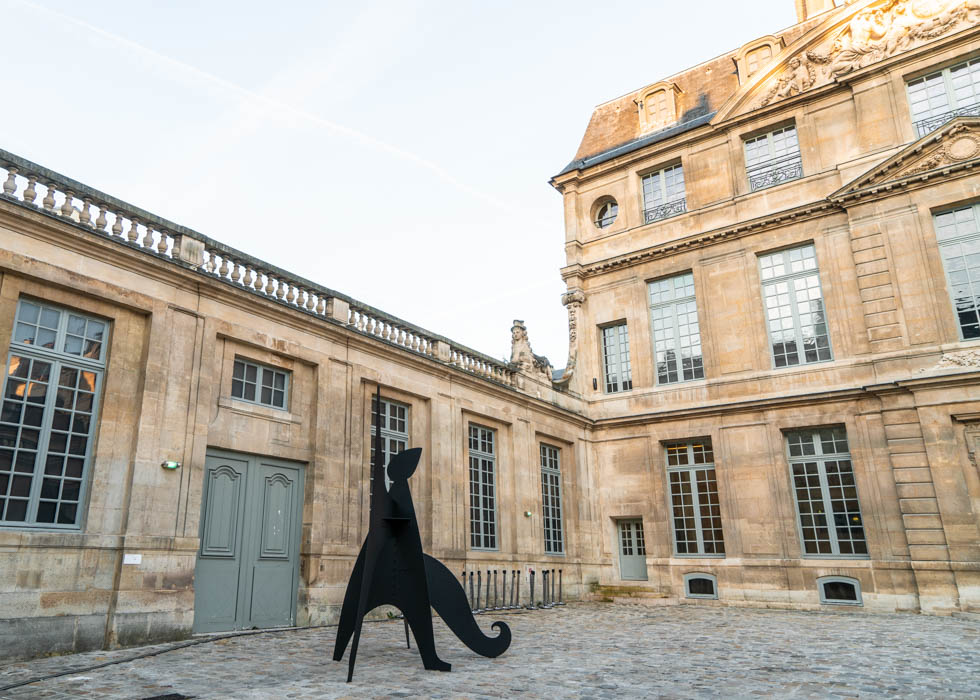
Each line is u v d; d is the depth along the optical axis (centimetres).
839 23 1998
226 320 1216
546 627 1302
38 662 847
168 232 1157
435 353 1712
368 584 781
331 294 1438
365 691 673
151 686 700
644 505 2088
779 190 2041
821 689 690
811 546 1827
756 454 1925
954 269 1727
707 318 2084
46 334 992
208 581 1134
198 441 1130
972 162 1692
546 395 2067
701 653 945
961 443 1616
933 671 799
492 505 1805
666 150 2280
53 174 995
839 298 1884
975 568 1539
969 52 1788
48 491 959
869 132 1909
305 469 1337
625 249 2303
